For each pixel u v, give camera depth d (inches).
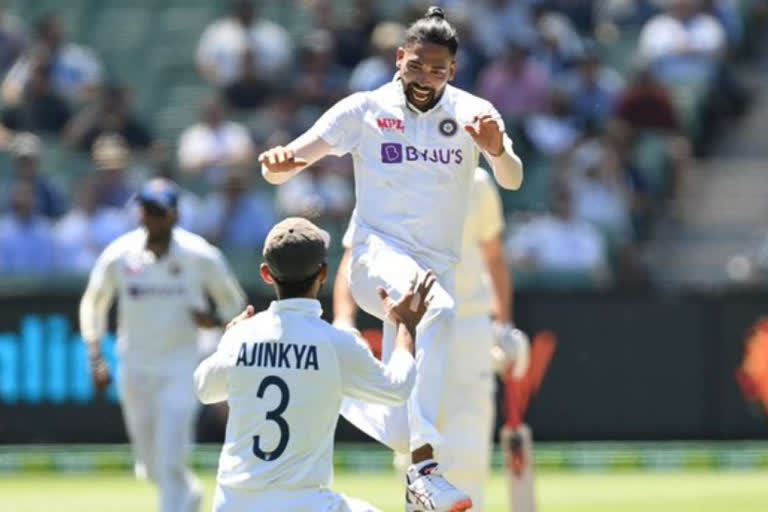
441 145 1187.9
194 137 2920.8
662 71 3201.3
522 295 2514.8
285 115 2955.2
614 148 2881.4
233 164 2829.7
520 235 2701.8
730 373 2508.6
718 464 2506.2
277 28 3344.0
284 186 2763.3
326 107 2977.4
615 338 2512.3
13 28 3289.9
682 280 2923.2
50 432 2512.3
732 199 3070.9
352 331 1091.9
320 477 1064.8
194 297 1744.6
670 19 3221.0
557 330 2513.5
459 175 1195.3
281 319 1077.1
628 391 2507.4
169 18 3479.3
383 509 2015.3
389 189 1188.5
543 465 2497.5
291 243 1078.4
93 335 1768.0
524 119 2938.0
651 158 2992.1
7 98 3120.1
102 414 2508.6
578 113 2997.0
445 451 1409.9
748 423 2512.3
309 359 1066.1
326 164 2751.0
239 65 3164.4
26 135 3068.4
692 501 2114.9
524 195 2844.5
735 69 3314.5
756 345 2506.2
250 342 1075.3
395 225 1189.1
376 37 3034.0
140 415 1754.4
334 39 3115.2
